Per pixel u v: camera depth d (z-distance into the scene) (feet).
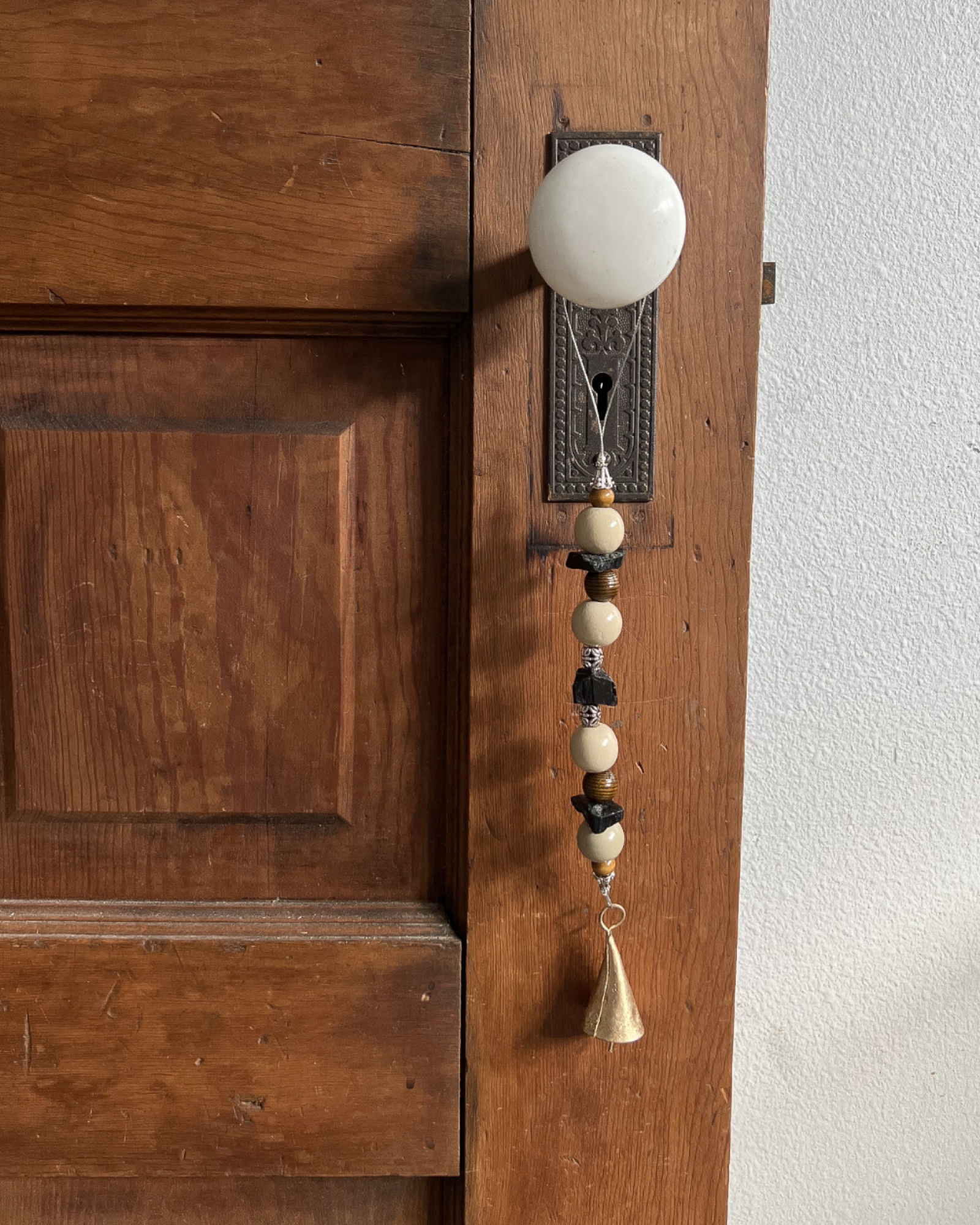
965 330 2.07
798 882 2.23
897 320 2.07
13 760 1.79
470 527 1.68
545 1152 1.77
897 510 2.12
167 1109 1.75
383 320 1.67
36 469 1.72
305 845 1.82
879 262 2.06
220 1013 1.74
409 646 1.79
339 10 1.58
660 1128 1.77
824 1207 2.28
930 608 2.15
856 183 2.04
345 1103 1.76
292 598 1.75
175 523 1.73
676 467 1.65
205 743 1.77
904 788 2.20
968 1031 2.26
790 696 2.18
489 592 1.67
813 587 2.15
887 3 2.00
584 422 1.63
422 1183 1.87
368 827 1.82
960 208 2.05
